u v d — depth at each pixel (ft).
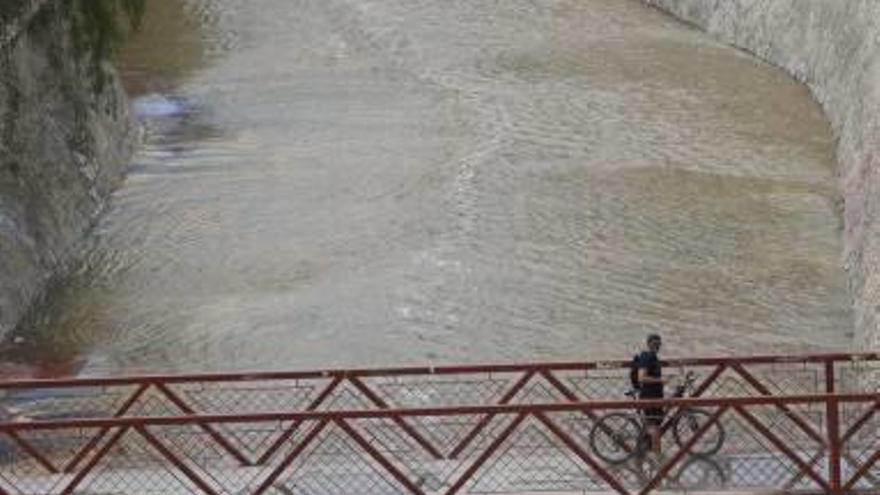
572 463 101.40
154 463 114.93
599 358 154.40
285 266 183.42
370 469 101.60
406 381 146.10
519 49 283.38
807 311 166.91
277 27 298.56
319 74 268.41
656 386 101.35
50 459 119.75
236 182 214.48
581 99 250.98
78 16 181.68
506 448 109.19
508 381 133.69
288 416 90.63
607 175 212.84
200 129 239.71
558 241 188.44
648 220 195.42
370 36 290.56
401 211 200.23
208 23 301.43
